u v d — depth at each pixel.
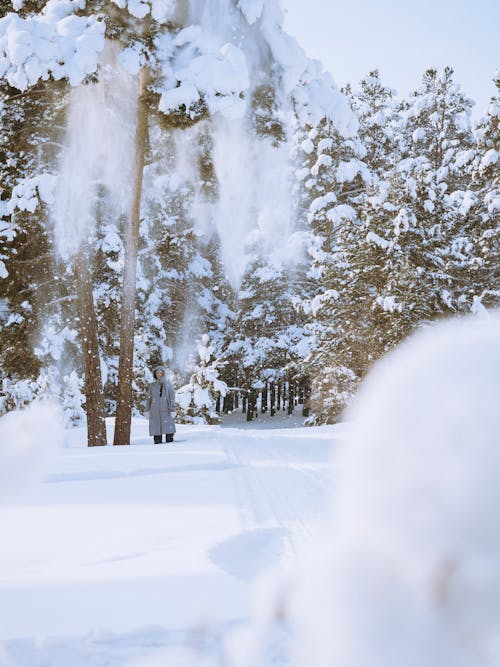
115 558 3.94
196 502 6.07
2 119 16.12
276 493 6.54
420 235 22.80
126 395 14.50
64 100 14.34
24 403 19.73
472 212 28.77
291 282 33.69
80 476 7.96
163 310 33.53
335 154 30.36
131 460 9.13
